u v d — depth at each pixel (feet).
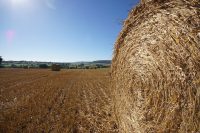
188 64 13.15
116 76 23.68
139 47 18.54
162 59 15.23
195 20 13.26
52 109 36.32
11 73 129.39
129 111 20.21
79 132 25.75
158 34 15.78
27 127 27.20
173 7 14.64
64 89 58.75
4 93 52.08
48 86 65.16
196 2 13.56
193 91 12.80
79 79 88.74
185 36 13.44
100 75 110.01
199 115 12.45
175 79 13.94
